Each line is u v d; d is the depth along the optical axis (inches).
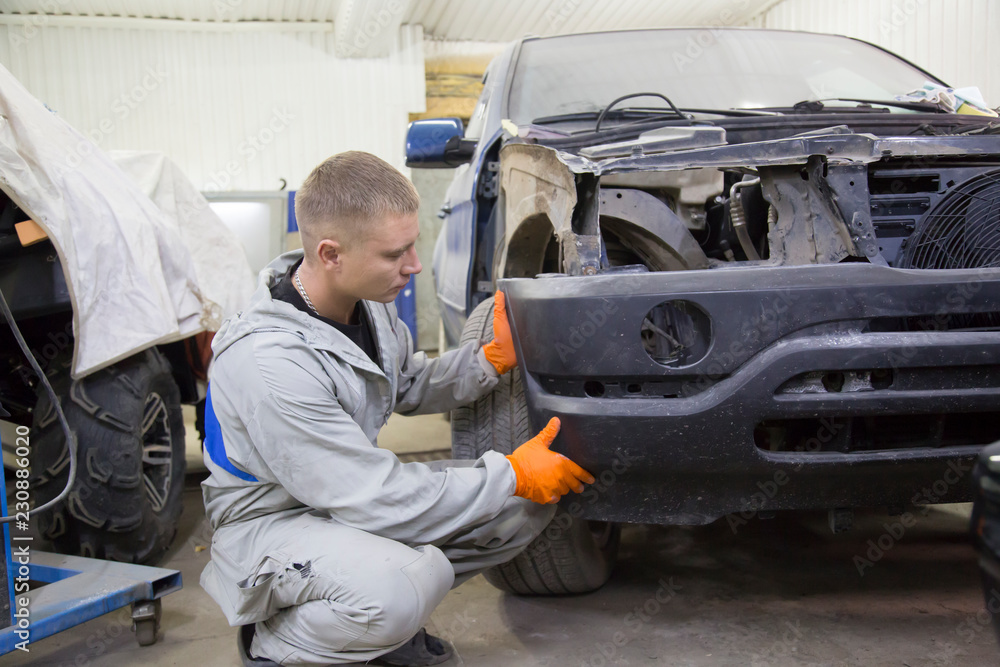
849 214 54.6
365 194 48.3
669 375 49.9
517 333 55.7
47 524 75.4
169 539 86.0
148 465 87.1
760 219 67.5
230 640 65.0
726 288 49.4
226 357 52.4
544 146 64.6
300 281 54.2
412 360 64.4
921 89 91.2
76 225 72.1
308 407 49.8
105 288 74.0
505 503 56.0
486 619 65.4
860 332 49.5
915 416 51.5
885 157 56.3
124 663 61.2
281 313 52.2
